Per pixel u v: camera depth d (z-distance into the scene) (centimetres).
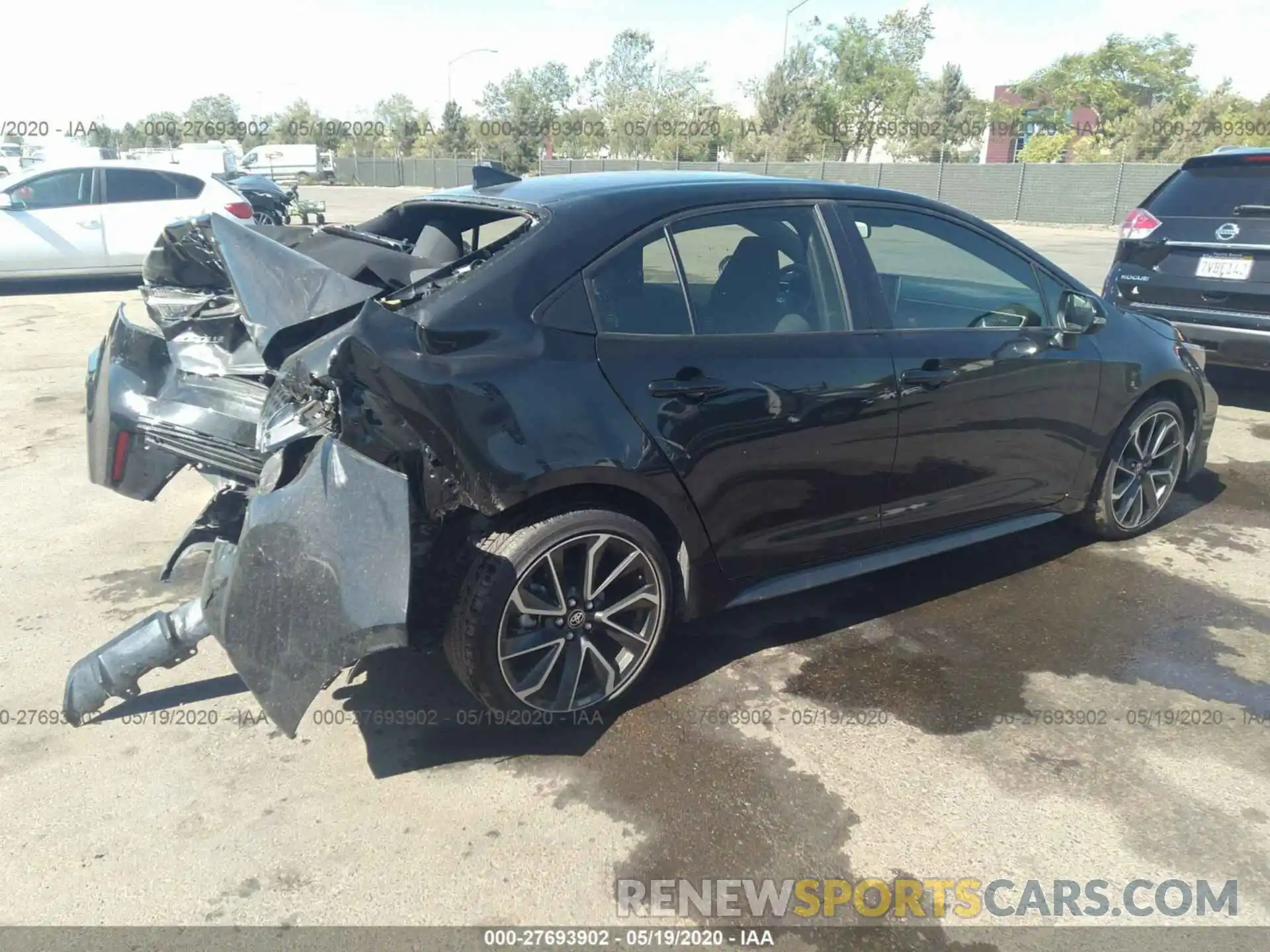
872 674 340
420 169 4941
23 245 1195
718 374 306
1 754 290
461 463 266
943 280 371
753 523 325
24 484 521
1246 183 623
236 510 353
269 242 303
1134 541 461
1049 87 5378
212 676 337
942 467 366
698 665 345
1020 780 282
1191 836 260
